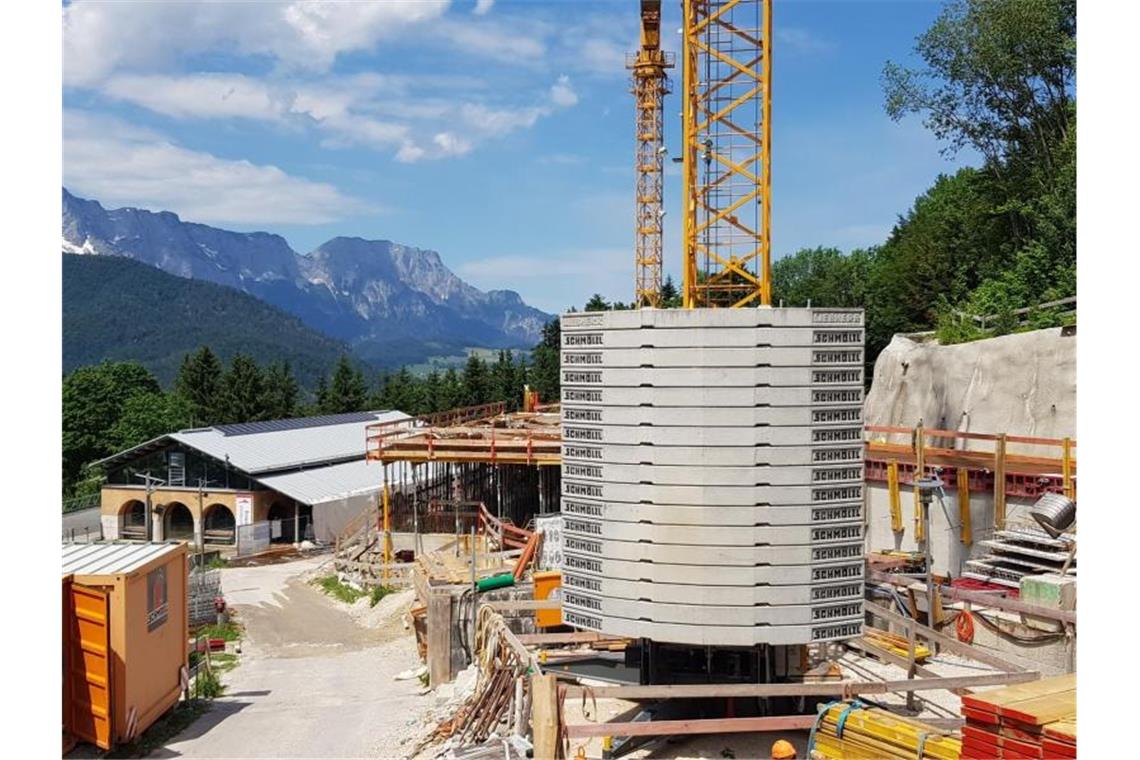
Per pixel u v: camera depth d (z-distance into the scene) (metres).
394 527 58.12
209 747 25.30
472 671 28.39
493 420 56.88
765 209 24.03
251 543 64.12
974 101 62.47
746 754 20.64
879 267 99.25
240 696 31.19
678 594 20.39
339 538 60.34
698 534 20.27
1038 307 48.91
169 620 27.45
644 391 20.55
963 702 15.52
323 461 74.12
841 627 20.47
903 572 34.50
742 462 20.12
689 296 24.75
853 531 20.59
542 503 50.72
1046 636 25.62
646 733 18.66
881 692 20.08
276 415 121.69
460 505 58.44
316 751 24.42
